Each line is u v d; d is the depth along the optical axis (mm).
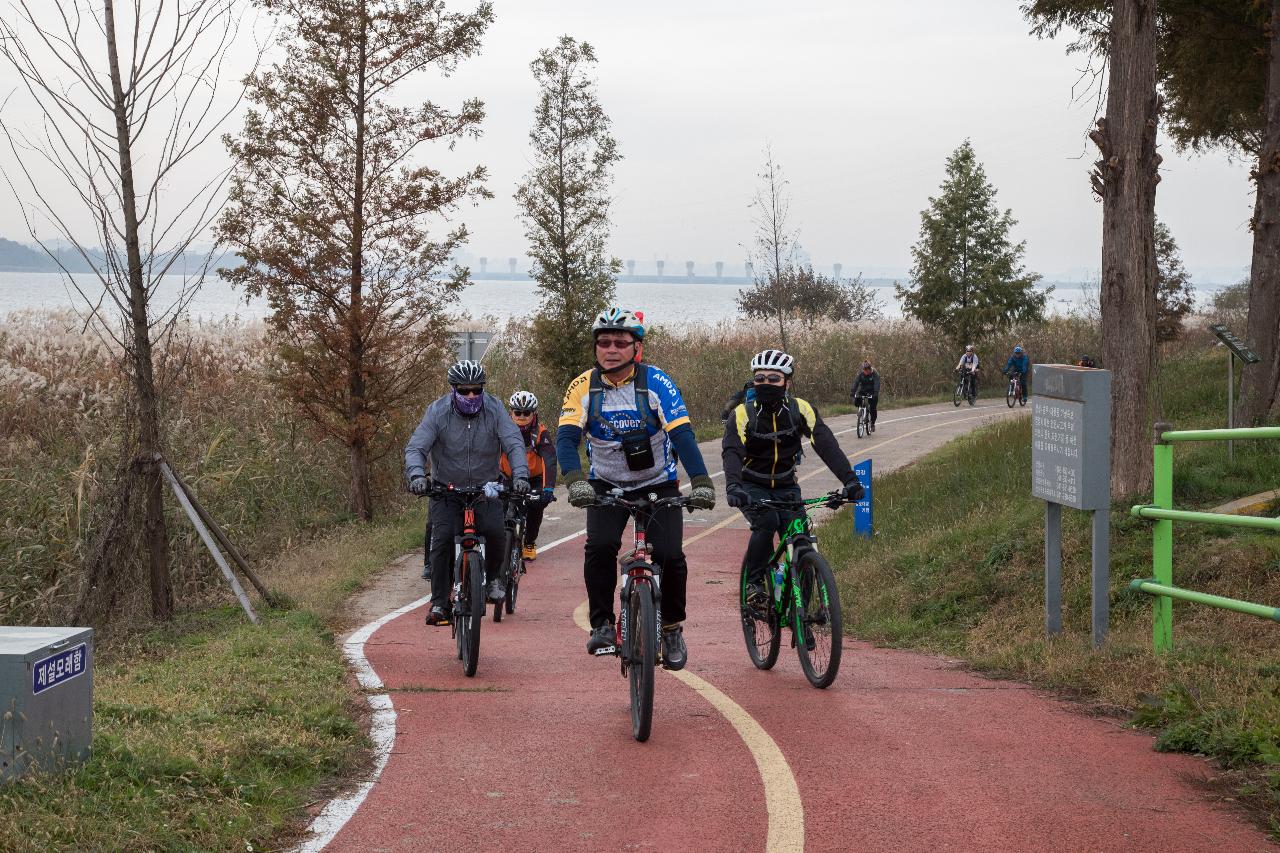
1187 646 7211
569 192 26078
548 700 6742
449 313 19125
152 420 10422
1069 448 7820
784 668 7852
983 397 44312
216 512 15234
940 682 7285
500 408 8188
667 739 5695
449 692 7020
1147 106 10867
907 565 12047
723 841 4234
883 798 4688
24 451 14898
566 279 26688
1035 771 5043
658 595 5840
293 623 10023
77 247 9641
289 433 18750
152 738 5129
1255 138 23859
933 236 45656
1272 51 17109
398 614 11273
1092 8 18750
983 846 4141
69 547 12305
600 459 6031
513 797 4785
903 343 46281
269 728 5602
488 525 8047
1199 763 5117
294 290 17969
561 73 26016
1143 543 9727
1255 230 17109
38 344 18250
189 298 10211
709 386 35125
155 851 3975
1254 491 10914
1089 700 6543
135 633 9859
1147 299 11000
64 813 4086
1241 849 4074
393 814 4578
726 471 7324
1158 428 7305
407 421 19250
